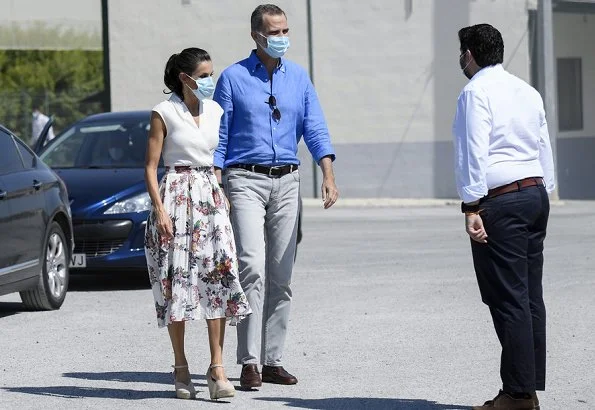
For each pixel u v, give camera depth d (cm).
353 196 7694
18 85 13238
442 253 4056
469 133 1673
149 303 2958
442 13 7612
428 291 3088
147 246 1903
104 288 3284
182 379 1905
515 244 1688
